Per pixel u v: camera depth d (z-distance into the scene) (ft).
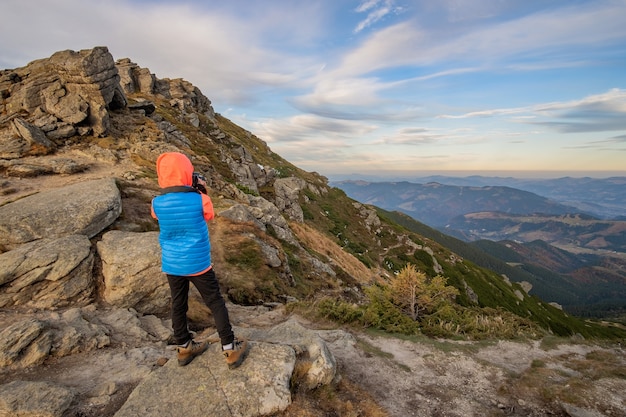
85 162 77.56
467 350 26.20
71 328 20.70
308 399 15.10
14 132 80.89
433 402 18.25
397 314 33.42
